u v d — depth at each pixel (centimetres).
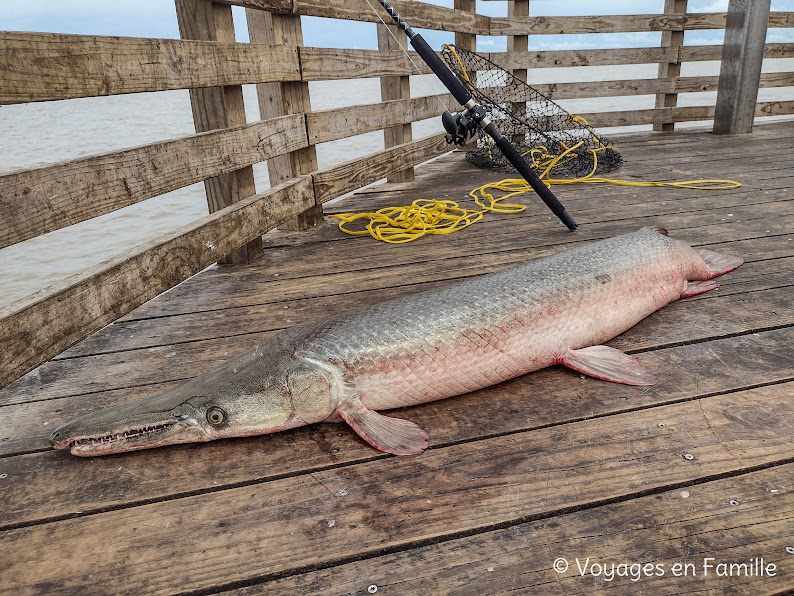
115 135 841
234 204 210
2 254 420
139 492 107
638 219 251
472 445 115
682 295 170
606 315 145
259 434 120
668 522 94
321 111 260
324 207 303
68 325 138
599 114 475
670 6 461
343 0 263
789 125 498
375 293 189
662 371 137
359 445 118
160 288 169
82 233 461
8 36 122
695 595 82
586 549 90
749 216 245
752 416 119
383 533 95
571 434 117
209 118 205
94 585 88
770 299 168
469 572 87
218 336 165
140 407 117
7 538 98
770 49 477
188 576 89
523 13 434
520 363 133
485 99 335
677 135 471
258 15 229
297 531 97
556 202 233
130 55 154
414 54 337
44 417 131
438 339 124
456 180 353
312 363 118
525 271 142
